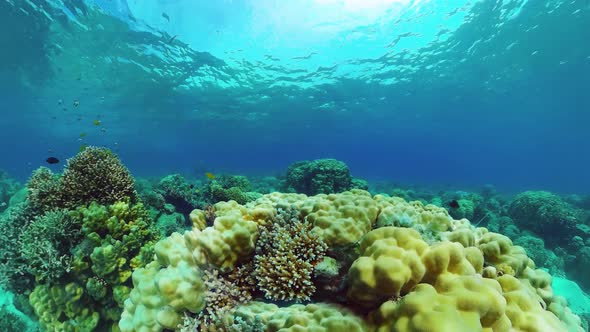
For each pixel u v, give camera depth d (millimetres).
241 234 3281
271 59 24531
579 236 10852
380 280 2443
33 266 4887
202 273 3314
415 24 20672
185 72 26203
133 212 6086
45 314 4891
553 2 18734
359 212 3506
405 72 28391
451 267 2658
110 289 5195
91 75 25812
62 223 5281
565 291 8102
